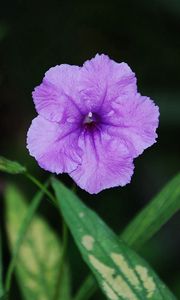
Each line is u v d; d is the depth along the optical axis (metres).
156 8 0.55
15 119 0.54
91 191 0.30
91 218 0.30
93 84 0.30
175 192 0.31
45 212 0.51
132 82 0.30
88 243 0.30
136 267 0.30
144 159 0.55
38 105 0.30
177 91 0.53
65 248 0.33
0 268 0.32
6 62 0.55
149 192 0.55
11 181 0.51
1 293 0.32
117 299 0.30
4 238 0.49
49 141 0.30
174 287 0.47
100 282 0.30
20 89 0.55
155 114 0.30
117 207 0.53
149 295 0.30
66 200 0.30
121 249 0.30
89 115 0.30
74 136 0.30
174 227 0.53
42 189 0.31
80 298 0.34
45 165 0.29
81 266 0.49
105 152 0.30
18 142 0.53
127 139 0.30
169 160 0.55
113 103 0.30
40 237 0.37
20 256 0.37
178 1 0.54
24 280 0.36
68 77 0.29
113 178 0.30
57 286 0.34
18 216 0.37
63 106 0.30
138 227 0.32
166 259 0.50
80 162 0.30
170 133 0.54
